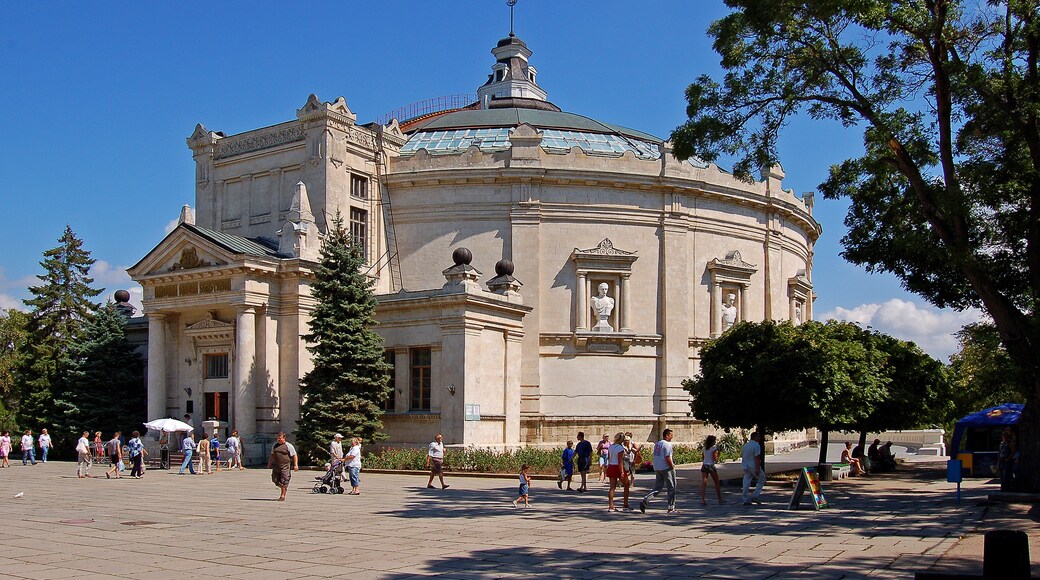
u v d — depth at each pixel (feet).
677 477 127.95
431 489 108.88
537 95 249.14
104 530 68.44
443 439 146.30
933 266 98.27
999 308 87.40
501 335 158.40
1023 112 82.58
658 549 58.90
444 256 176.96
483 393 151.43
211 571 49.90
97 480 124.67
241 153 180.45
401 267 179.11
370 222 176.24
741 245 196.13
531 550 58.54
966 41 88.48
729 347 121.19
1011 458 94.48
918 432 232.73
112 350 179.83
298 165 171.53
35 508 85.81
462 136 203.92
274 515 80.02
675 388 179.01
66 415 175.42
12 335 220.23
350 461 102.42
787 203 204.23
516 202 175.83
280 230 162.20
